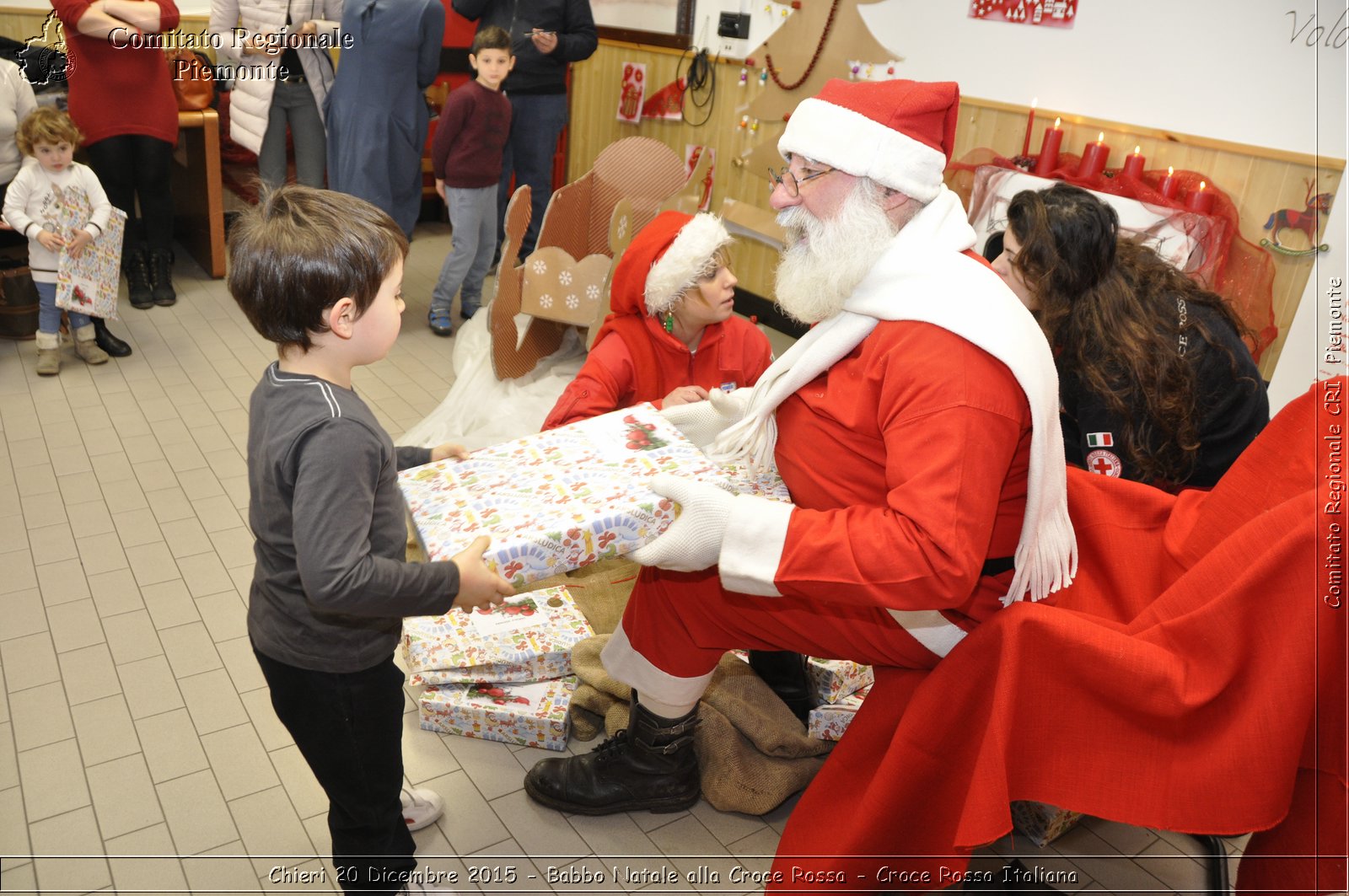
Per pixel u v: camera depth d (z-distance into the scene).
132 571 2.46
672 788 1.83
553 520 1.35
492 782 1.90
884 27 4.08
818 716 1.96
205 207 4.59
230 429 3.28
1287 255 3.02
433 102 5.60
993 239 2.95
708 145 5.00
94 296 3.53
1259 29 2.98
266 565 1.32
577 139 5.93
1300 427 1.38
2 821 1.71
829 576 1.32
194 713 2.00
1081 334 1.94
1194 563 1.44
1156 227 3.11
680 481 1.40
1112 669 1.30
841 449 1.49
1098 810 1.35
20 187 3.37
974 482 1.28
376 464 1.23
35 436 3.13
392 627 1.39
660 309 2.20
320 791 1.83
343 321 1.24
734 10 4.68
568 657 2.09
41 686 2.04
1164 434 1.92
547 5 4.59
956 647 1.41
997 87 3.74
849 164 1.41
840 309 1.52
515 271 3.03
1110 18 3.34
